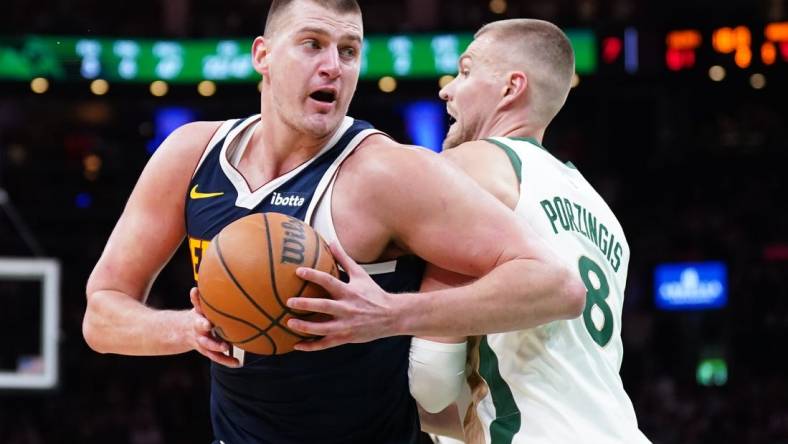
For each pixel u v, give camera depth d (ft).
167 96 56.39
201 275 10.18
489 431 12.49
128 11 62.18
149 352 11.60
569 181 13.60
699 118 68.69
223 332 10.23
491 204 11.08
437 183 11.02
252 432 11.89
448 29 55.62
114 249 12.32
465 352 12.52
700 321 61.16
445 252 11.06
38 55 56.18
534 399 12.36
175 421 56.34
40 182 65.16
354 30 11.17
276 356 11.23
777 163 66.90
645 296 63.10
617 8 60.34
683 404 56.34
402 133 65.26
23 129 66.23
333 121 11.12
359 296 10.17
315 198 11.23
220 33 56.54
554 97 14.48
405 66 55.72
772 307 60.54
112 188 65.72
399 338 11.84
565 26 56.90
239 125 11.94
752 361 59.72
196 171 11.92
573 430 12.23
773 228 63.62
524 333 12.41
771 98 67.67
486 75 14.39
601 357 13.02
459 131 14.71
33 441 55.06
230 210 11.53
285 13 11.14
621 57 56.44
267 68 11.50
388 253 11.48
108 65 56.44
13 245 62.18
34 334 38.42
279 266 9.92
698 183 67.21
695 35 56.75
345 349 11.32
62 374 57.31
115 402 56.80
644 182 67.56
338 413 11.71
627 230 65.36
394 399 12.05
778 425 55.06
